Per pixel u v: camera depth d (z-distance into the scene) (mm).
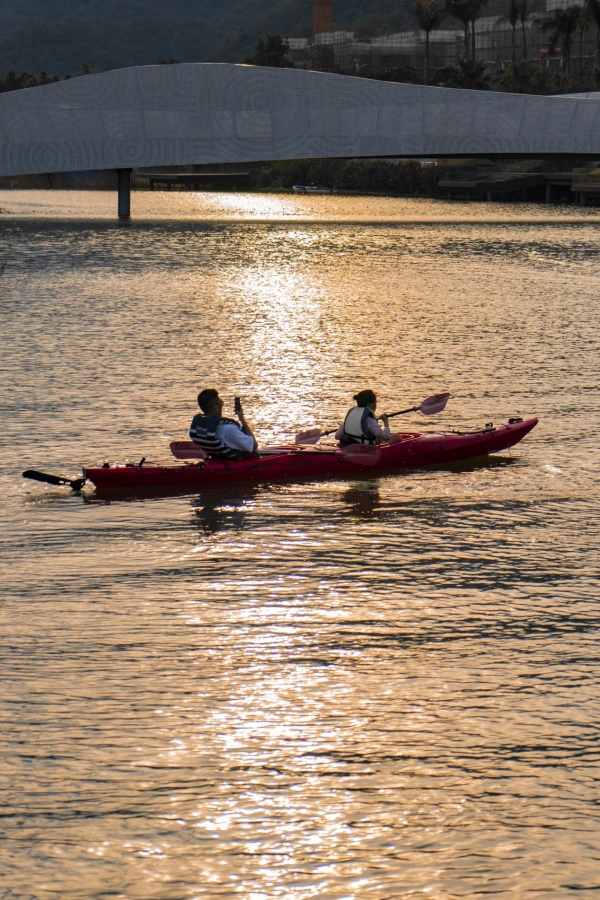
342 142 111125
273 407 24016
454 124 111438
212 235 92125
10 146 107438
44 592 12820
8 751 8773
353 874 7152
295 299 46875
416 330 36906
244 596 12703
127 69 107125
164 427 22031
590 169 169125
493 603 12469
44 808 7922
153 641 11258
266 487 17797
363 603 12484
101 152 108500
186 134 108938
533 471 18766
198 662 10680
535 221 117125
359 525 15688
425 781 8344
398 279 56281
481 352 31984
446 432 19891
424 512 16359
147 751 8805
